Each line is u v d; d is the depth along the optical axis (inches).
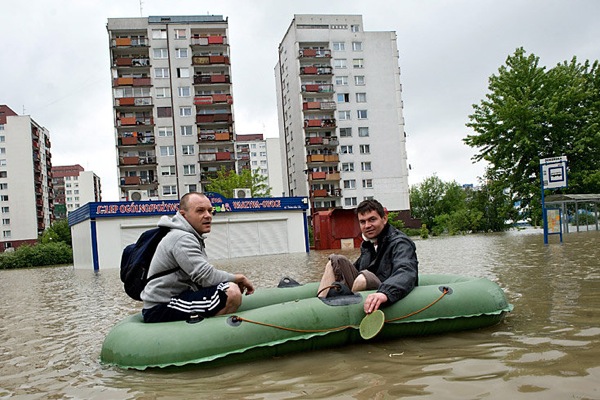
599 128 1167.0
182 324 162.9
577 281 297.3
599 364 129.0
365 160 2440.9
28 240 3346.5
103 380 148.3
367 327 162.7
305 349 165.3
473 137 1229.7
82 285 569.6
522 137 1154.7
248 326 158.9
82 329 253.4
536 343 155.6
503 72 1238.9
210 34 2294.5
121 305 343.9
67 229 2279.8
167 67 2233.0
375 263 198.2
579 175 1157.1
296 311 165.8
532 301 237.6
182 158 2223.2
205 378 142.6
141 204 986.7
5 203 3356.3
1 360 192.4
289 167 2760.8
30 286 617.6
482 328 184.4
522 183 1208.2
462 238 1451.8
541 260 467.5
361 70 2460.6
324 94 2432.3
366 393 118.9
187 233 175.0
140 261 181.2
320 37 2434.8
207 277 173.0
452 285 188.2
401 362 144.8
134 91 2228.1
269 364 153.3
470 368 133.1
